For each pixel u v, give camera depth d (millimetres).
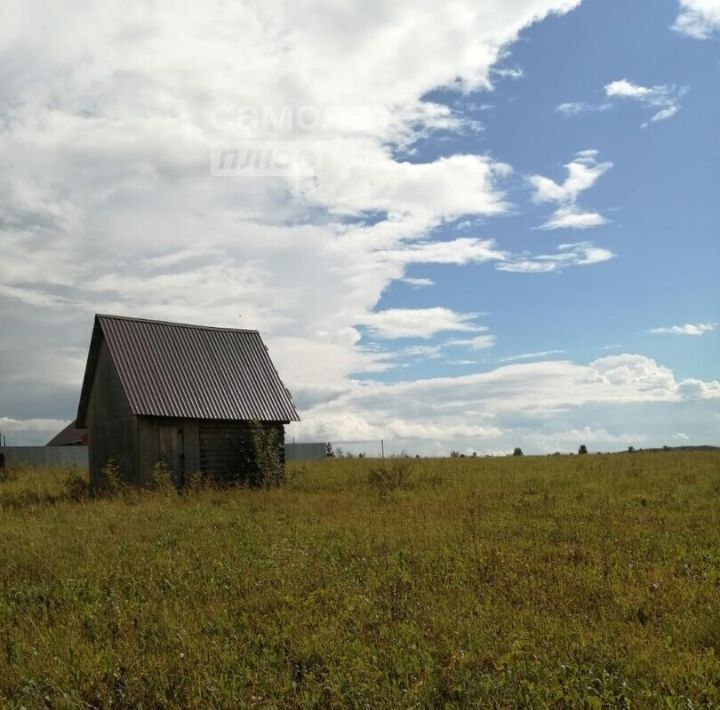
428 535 13797
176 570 11297
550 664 7043
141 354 28125
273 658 7504
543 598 9258
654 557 11758
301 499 21109
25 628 8828
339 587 10016
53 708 6699
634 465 32031
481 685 6520
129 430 27188
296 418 29562
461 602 9180
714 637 7785
